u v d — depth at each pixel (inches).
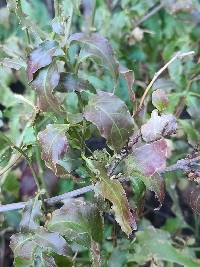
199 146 9.9
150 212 14.8
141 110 9.8
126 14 14.5
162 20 15.0
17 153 10.1
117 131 8.5
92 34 9.6
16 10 9.7
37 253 9.0
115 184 8.4
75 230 9.0
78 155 9.4
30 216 9.4
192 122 12.9
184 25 14.8
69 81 9.4
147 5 14.6
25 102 10.3
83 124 9.0
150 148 8.5
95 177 9.1
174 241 13.5
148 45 14.8
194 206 9.8
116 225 11.0
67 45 9.4
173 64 13.4
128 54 14.6
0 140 9.3
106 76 13.4
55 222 9.0
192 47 14.4
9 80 13.8
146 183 9.1
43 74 9.0
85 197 11.6
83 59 9.5
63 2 10.8
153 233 12.1
